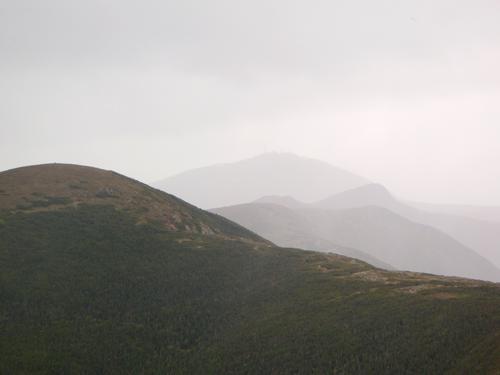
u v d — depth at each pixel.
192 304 91.31
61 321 77.69
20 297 80.69
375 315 75.00
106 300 86.88
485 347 57.62
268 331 77.69
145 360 72.69
